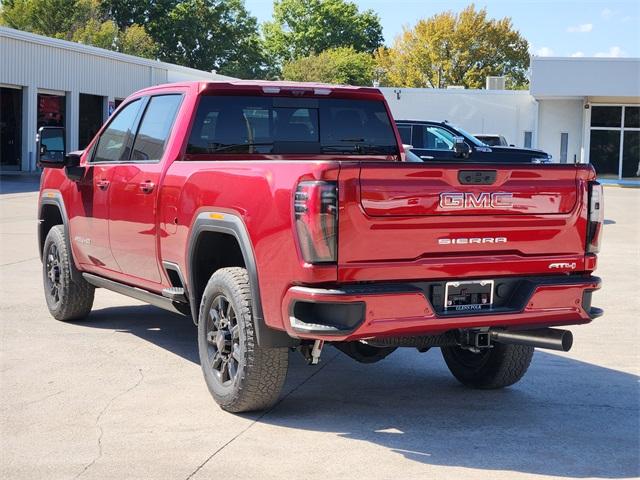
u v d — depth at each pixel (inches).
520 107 1584.6
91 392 231.1
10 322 317.1
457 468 179.3
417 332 190.9
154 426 204.1
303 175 185.0
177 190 233.9
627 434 203.3
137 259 261.0
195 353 275.6
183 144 244.7
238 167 207.8
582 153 1486.2
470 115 1599.4
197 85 247.1
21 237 573.6
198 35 3299.7
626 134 1471.5
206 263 231.1
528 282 203.0
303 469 177.6
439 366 271.9
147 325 316.5
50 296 323.3
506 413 219.6
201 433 199.6
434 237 191.5
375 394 237.0
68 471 175.2
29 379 242.8
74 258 305.6
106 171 277.6
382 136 276.4
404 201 187.3
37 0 2864.2
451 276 193.8
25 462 180.1
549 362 274.2
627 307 367.6
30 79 1322.6
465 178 192.9
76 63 1430.9
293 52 3909.9
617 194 1220.5
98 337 295.6
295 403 226.5
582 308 209.3
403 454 187.6
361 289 184.7
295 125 261.7
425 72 3171.8
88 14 2933.1
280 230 190.5
